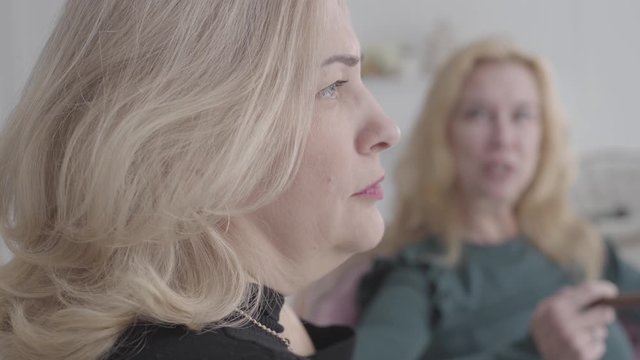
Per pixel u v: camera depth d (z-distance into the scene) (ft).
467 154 4.12
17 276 1.65
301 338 1.87
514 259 4.11
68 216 1.53
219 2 1.49
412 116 8.59
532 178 4.29
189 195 1.44
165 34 1.48
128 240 1.46
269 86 1.47
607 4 8.73
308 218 1.58
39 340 1.47
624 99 8.87
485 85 4.12
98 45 1.52
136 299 1.43
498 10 8.63
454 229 4.12
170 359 1.42
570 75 8.77
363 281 4.04
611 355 3.81
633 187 7.32
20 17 7.30
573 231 4.33
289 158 1.50
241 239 1.57
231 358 1.44
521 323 3.92
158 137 1.45
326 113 1.57
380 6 8.54
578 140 8.84
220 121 1.45
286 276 1.65
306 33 1.49
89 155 1.48
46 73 1.61
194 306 1.44
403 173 4.40
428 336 3.84
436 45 8.42
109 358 1.46
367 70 8.37
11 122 1.66
